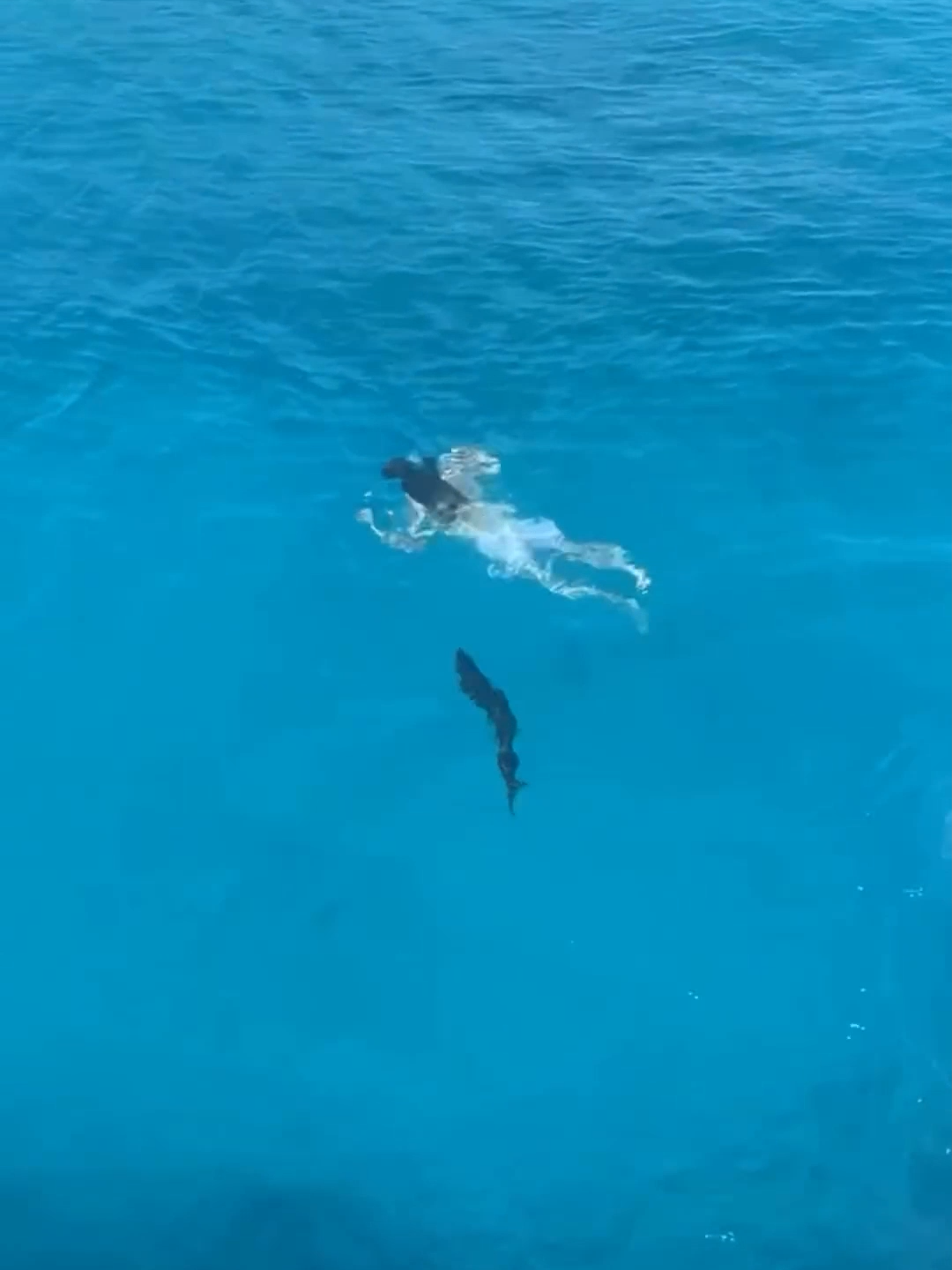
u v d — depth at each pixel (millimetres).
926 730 17172
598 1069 14492
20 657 17922
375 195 25953
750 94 29422
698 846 16203
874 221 25188
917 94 29312
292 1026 14836
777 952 15320
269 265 24172
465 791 16719
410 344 22500
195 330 22781
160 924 15602
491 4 33938
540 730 17219
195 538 19375
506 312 23125
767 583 18734
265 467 20391
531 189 26172
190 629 18281
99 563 19031
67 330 22703
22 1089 14352
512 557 18844
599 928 15547
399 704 17531
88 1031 14781
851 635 18109
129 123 28125
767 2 33781
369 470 20328
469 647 18031
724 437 20828
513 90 29672
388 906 15750
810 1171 13727
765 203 25703
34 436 20844
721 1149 13891
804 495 19938
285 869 16062
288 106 28875
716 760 16938
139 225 25125
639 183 26375
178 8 33312
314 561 19047
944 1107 14141
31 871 15984
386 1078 14453
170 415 21203
